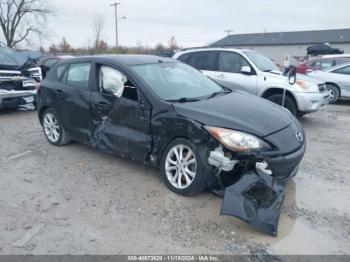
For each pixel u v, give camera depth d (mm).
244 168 3656
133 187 4352
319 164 5219
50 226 3535
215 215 3686
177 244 3232
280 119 4082
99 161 5254
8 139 6590
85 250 3154
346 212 3795
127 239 3311
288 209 3842
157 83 4551
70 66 5555
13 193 4277
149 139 4281
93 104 4914
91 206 3916
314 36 61438
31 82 9453
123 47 48750
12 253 3125
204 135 3750
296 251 3137
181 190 4039
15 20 45844
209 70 8523
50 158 5441
